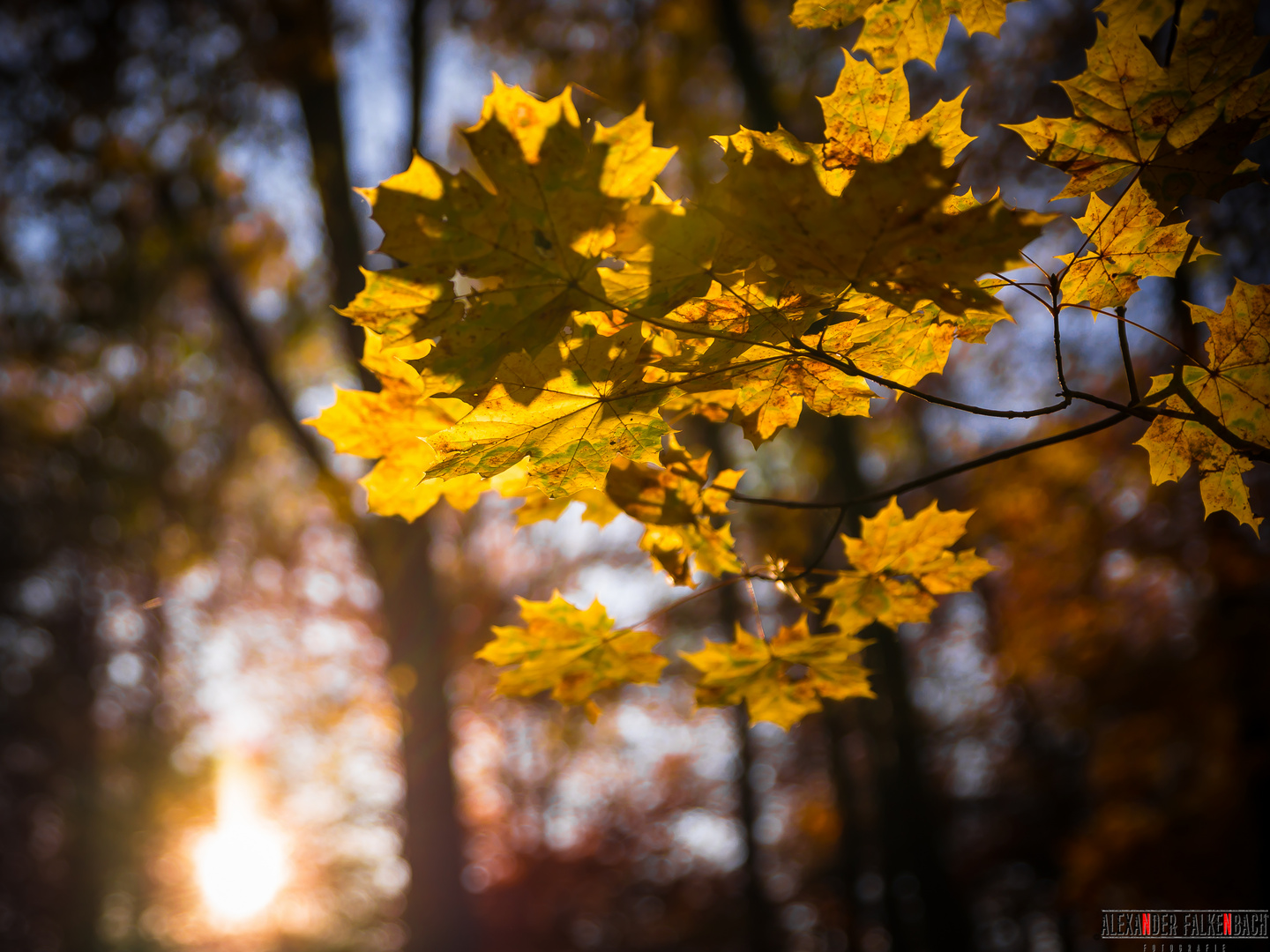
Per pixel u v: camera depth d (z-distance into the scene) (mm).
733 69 6895
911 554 1270
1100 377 7070
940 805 13148
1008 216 772
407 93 7219
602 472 1091
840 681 1394
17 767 17375
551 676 1376
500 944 15672
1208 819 7539
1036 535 8656
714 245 847
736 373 1046
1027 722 13383
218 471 11375
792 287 909
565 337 908
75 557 15164
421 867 7039
